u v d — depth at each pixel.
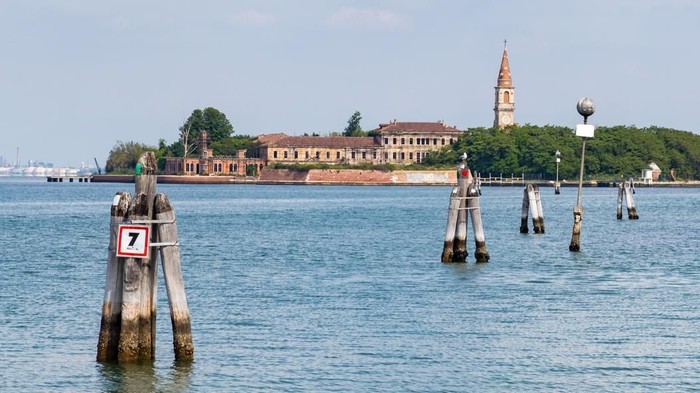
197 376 69.06
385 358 74.31
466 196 126.50
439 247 153.75
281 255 142.12
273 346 77.44
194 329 83.06
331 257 138.38
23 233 188.62
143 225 65.19
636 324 85.88
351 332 82.38
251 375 69.69
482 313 90.88
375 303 96.06
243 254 144.12
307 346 77.56
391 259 134.50
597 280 112.81
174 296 68.56
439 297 99.69
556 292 103.25
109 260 67.62
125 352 67.81
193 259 136.62
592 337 80.94
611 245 157.38
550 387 67.69
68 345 77.44
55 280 112.50
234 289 105.12
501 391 66.88
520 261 130.75
